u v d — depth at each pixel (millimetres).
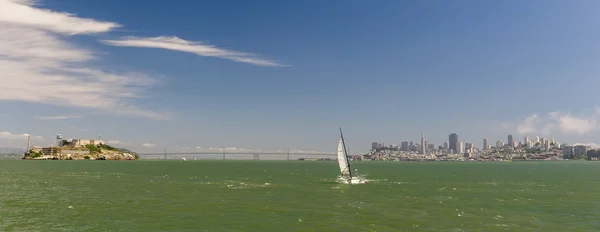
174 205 64438
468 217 55062
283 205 65312
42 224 49031
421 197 77312
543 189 95812
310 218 53875
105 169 197750
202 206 63594
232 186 100375
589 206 65750
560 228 48781
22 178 121625
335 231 46219
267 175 158875
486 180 130500
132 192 83125
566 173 186750
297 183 112188
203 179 127500
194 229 46875
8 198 70938
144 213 56812
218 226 48531
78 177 129250
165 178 130625
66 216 54219
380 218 54062
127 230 46125
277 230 46594
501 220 53156
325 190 90250
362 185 105000
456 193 85125
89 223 49812
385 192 86312
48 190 85562
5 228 46781
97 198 72438
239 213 57406
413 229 47406
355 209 61562
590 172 198125
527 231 47062
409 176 155250
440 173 185875
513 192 87812
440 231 46500
